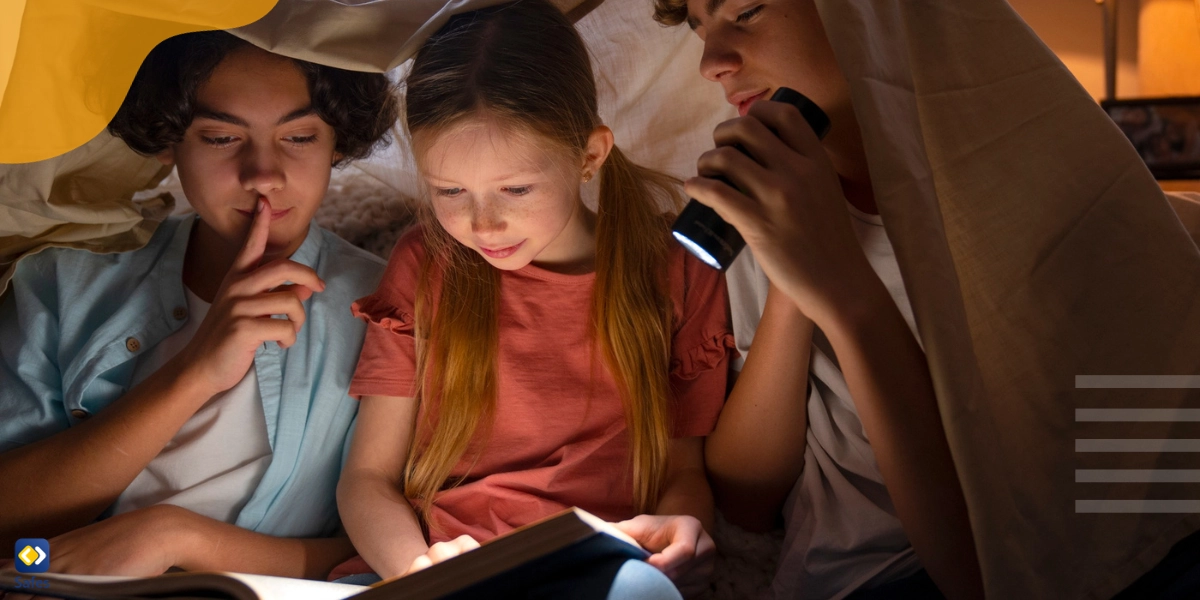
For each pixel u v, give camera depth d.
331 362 1.07
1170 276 0.79
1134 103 1.61
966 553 0.79
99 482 0.96
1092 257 0.80
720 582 0.98
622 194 1.06
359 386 1.03
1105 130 0.81
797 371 0.95
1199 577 0.73
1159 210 0.80
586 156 1.00
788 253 0.72
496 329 1.03
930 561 0.81
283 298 0.96
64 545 0.87
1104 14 1.73
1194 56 1.67
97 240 1.12
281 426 1.03
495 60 0.93
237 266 0.99
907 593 0.87
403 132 1.13
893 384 0.76
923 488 0.78
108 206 1.10
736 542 1.03
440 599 0.62
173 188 1.32
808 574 0.95
